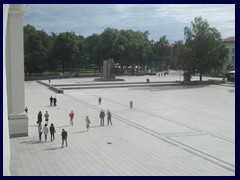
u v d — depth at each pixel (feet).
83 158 66.23
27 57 292.40
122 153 69.82
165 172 57.67
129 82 257.55
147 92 199.21
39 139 81.97
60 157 66.90
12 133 84.53
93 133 89.40
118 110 130.93
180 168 59.98
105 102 154.71
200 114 120.78
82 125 100.58
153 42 519.19
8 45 84.53
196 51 244.83
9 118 84.28
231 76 277.64
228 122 105.29
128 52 375.45
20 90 85.30
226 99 164.25
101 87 226.38
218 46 245.65
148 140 81.35
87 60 407.64
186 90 210.38
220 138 83.61
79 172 57.77
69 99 167.12
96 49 374.02
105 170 58.80
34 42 297.74
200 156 67.67
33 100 163.32
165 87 231.09
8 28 83.76
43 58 300.81
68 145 76.48
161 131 92.02
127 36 402.52
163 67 519.19
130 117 115.03
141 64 410.11
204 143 78.54
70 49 330.34
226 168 59.98
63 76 316.60
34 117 114.83
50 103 146.10
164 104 147.23
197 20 244.83
